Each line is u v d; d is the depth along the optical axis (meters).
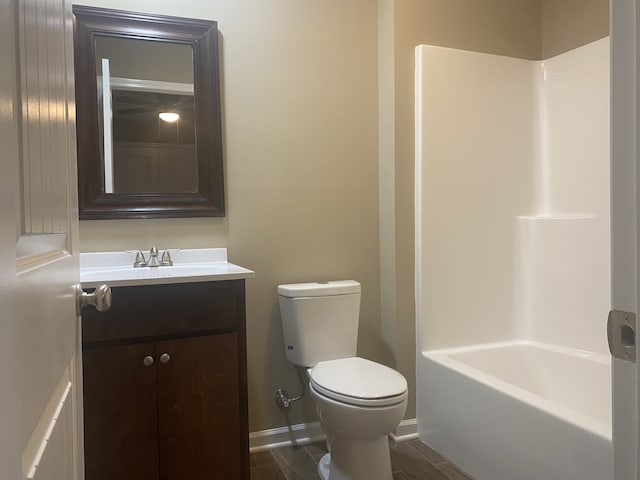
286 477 1.96
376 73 2.42
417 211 2.32
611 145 0.63
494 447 1.83
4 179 0.42
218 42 2.14
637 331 0.60
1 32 0.41
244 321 1.72
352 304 2.15
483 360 2.34
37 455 0.53
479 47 2.42
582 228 2.25
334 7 2.34
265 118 2.22
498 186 2.45
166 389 1.60
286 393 2.26
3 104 0.42
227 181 2.17
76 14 1.93
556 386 2.29
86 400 1.51
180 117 2.08
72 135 0.84
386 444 1.79
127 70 2.01
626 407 0.63
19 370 0.46
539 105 2.52
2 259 0.41
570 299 2.29
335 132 2.35
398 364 2.32
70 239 0.80
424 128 2.29
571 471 1.51
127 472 1.56
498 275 2.45
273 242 2.25
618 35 0.62
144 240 2.04
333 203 2.36
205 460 1.65
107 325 1.53
